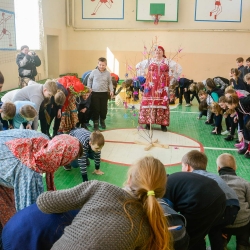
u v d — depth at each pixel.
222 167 2.37
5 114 2.81
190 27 9.91
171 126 5.60
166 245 1.24
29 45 8.26
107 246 1.18
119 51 10.37
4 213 1.95
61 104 3.88
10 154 1.89
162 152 4.28
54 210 1.38
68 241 1.22
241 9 9.61
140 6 9.87
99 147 3.01
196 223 1.85
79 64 10.68
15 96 3.45
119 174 3.55
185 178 1.90
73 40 10.53
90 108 5.11
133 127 5.44
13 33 7.06
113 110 6.70
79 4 10.23
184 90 7.30
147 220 1.28
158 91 4.98
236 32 9.76
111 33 10.28
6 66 6.85
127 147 4.42
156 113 5.13
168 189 1.90
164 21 9.88
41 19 8.72
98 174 3.52
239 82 5.16
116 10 10.10
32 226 1.59
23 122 3.12
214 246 2.08
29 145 1.92
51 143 1.89
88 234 1.20
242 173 3.70
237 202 2.05
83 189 1.36
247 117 4.12
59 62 10.08
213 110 4.97
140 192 1.28
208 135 5.13
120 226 1.21
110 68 10.52
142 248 1.28
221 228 2.10
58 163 1.85
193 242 1.90
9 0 6.82
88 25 10.34
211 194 1.83
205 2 9.70
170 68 5.04
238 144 4.54
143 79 5.29
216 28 9.82
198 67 10.15
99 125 5.49
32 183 1.85
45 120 4.07
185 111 6.86
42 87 3.51
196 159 2.17
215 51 9.98
